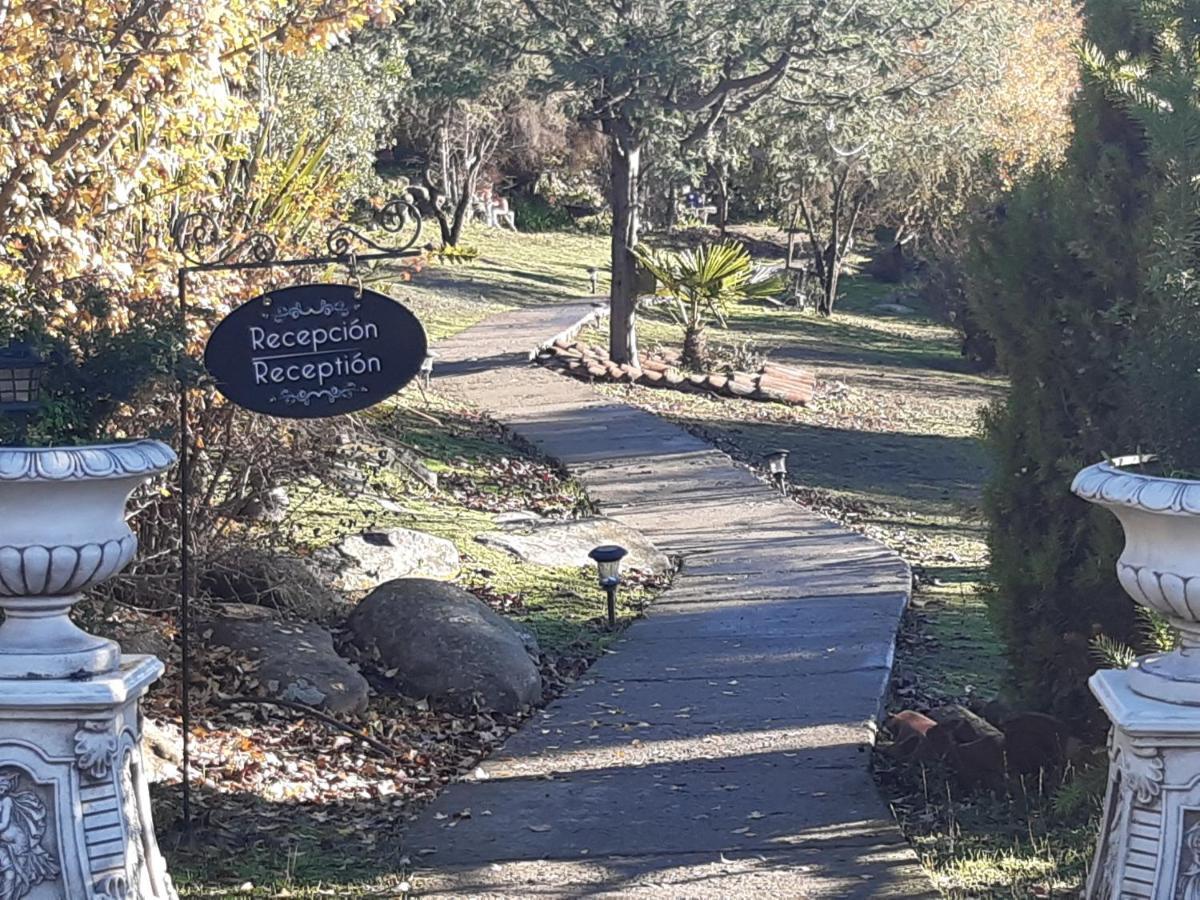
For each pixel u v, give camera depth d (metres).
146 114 7.77
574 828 6.10
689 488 15.93
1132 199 6.09
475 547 12.08
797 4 22.75
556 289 41.41
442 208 45.97
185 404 6.25
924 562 13.86
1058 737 6.38
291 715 7.61
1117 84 5.50
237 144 8.82
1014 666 6.75
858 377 31.22
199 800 6.31
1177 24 5.58
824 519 14.32
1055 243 6.27
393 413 17.53
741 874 5.52
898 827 6.00
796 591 11.10
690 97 24.58
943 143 33.44
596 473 16.73
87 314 6.40
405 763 7.24
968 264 6.79
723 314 36.88
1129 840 3.79
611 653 9.34
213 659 7.94
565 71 22.86
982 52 28.27
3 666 4.05
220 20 7.76
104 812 4.07
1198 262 4.93
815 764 6.84
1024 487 6.59
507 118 47.69
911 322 43.25
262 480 8.77
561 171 56.44
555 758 7.12
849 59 24.75
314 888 5.41
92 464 4.00
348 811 6.45
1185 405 4.61
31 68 7.44
